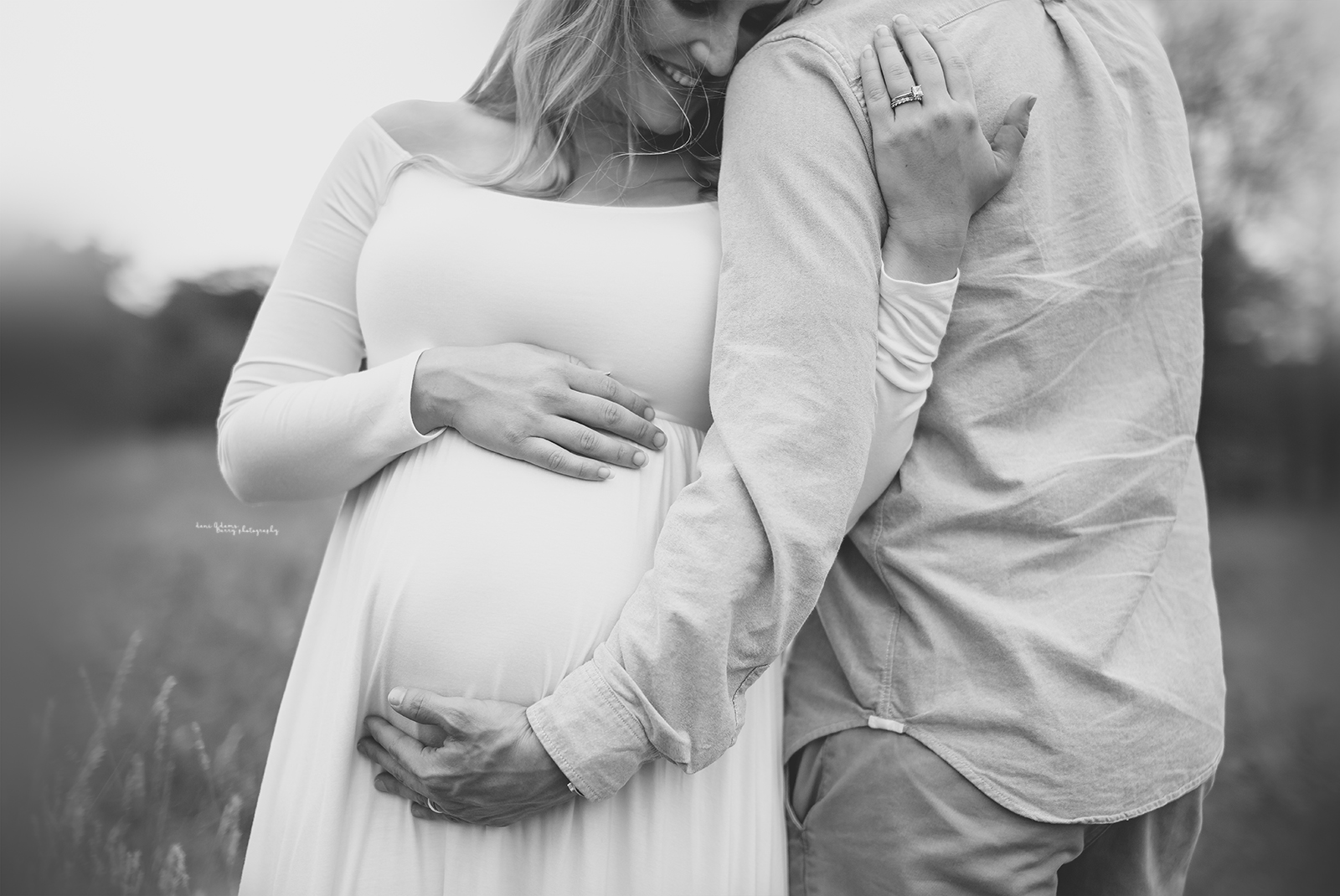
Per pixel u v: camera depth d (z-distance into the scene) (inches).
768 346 41.9
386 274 49.2
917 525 45.9
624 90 49.9
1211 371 235.3
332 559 51.3
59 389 212.5
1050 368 45.3
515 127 52.9
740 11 46.9
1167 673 45.8
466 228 48.3
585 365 47.9
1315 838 102.8
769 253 42.6
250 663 112.7
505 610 44.7
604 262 47.7
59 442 195.2
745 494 41.3
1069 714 43.4
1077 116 45.8
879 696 46.9
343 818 45.7
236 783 89.6
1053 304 44.8
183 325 223.1
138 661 112.7
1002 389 45.3
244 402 52.4
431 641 45.1
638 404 47.3
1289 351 233.3
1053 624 44.2
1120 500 45.4
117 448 193.8
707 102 49.8
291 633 120.0
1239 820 107.1
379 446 47.3
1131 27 48.6
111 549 142.8
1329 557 176.1
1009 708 43.7
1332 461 215.8
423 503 46.5
